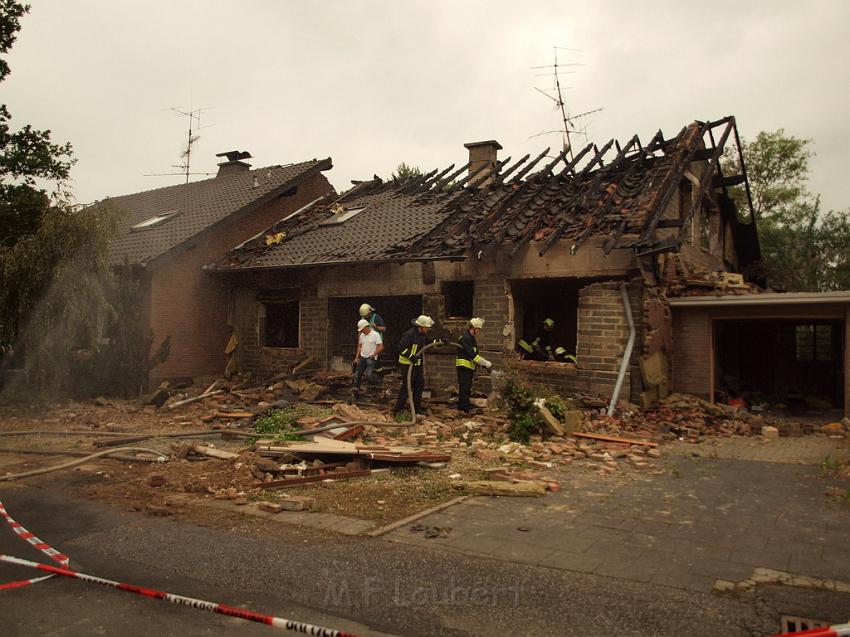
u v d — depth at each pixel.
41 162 14.36
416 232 15.05
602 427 10.34
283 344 17.75
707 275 13.98
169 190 22.72
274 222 19.39
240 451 8.44
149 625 3.78
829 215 27.72
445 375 13.99
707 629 3.66
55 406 13.29
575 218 13.24
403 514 6.03
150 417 12.43
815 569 4.59
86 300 13.11
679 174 13.84
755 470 7.94
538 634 3.63
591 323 11.98
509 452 8.70
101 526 5.72
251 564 4.75
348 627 3.75
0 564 4.81
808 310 11.82
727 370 15.56
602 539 5.27
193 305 17.06
